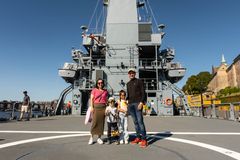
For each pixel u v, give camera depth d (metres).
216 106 17.02
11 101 15.08
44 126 9.87
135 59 22.48
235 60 73.12
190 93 78.06
